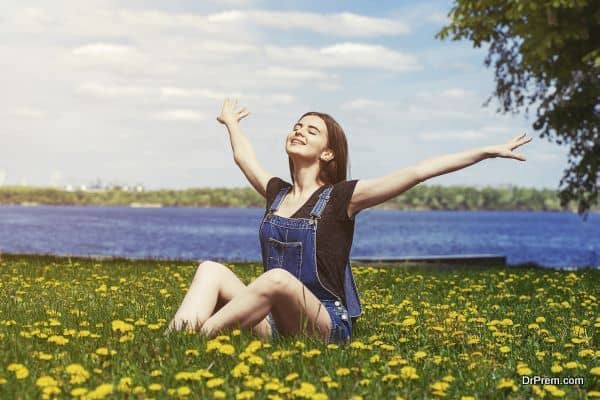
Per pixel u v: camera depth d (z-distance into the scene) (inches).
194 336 147.5
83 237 2938.0
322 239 158.7
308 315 153.3
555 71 561.0
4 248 2212.1
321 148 166.4
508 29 574.9
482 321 192.2
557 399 125.3
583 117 624.7
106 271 363.9
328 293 159.5
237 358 135.6
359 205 160.4
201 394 117.0
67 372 124.3
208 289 158.6
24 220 5118.1
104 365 132.8
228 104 198.5
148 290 278.2
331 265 159.3
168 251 2139.5
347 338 161.9
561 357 150.3
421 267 483.2
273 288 147.9
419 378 131.6
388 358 147.3
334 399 116.8
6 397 112.7
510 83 640.4
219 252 2106.3
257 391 119.4
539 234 4468.5
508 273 400.2
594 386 136.4
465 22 551.5
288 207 166.2
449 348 166.6
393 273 378.9
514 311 239.0
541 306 247.4
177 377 119.1
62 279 324.5
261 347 145.5
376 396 118.2
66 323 182.5
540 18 494.0
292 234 159.8
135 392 112.7
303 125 168.6
